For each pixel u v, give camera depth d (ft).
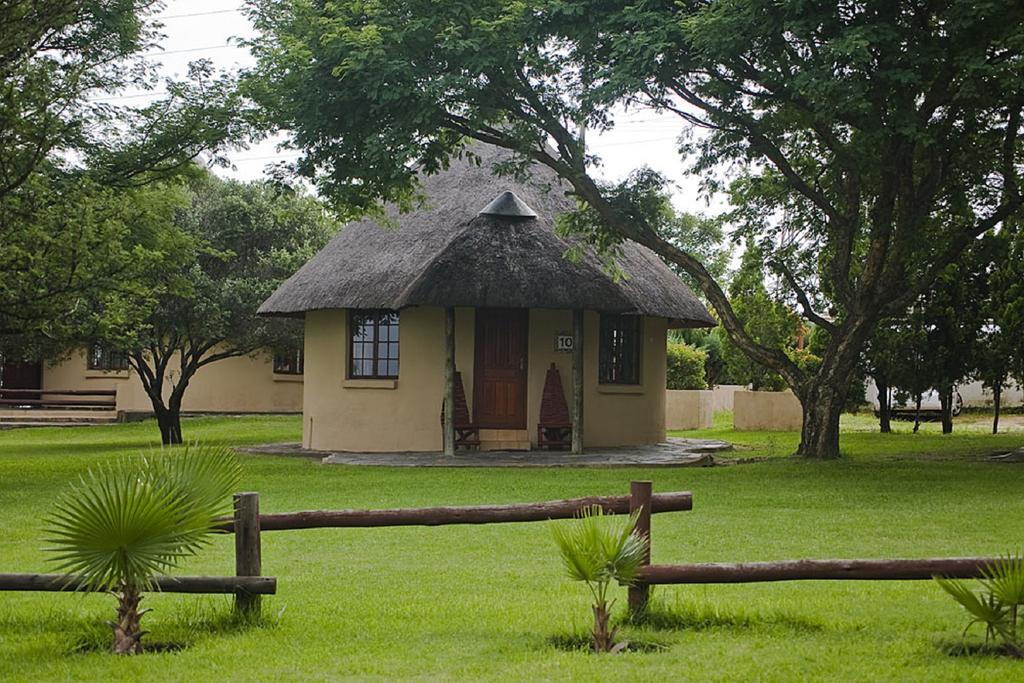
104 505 21.61
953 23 51.72
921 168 67.26
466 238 73.56
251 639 23.36
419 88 59.06
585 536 22.35
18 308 54.29
